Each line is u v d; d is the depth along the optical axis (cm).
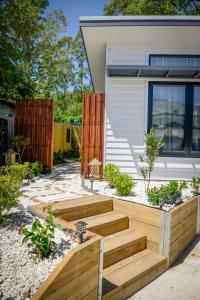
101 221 357
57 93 2044
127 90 637
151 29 558
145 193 476
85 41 627
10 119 900
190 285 295
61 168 923
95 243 216
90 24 547
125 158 640
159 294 277
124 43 635
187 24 536
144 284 295
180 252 379
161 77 623
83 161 661
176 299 267
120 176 494
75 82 2214
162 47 636
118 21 543
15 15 777
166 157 636
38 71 1792
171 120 637
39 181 616
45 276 195
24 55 1274
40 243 218
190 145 633
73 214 359
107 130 641
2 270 200
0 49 780
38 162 724
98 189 507
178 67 535
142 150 636
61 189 513
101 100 657
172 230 344
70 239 249
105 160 643
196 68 532
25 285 185
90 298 214
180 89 633
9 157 695
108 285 262
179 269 334
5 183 298
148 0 1280
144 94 635
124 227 385
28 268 204
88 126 658
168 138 638
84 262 202
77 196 445
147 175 634
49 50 1786
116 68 546
